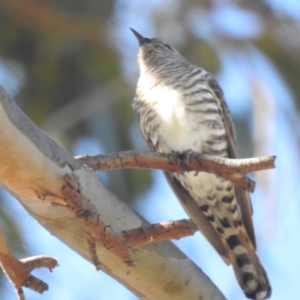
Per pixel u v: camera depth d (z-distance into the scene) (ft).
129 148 44.39
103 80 47.19
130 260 20.83
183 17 44.68
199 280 23.91
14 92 47.24
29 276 20.81
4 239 20.11
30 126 20.17
